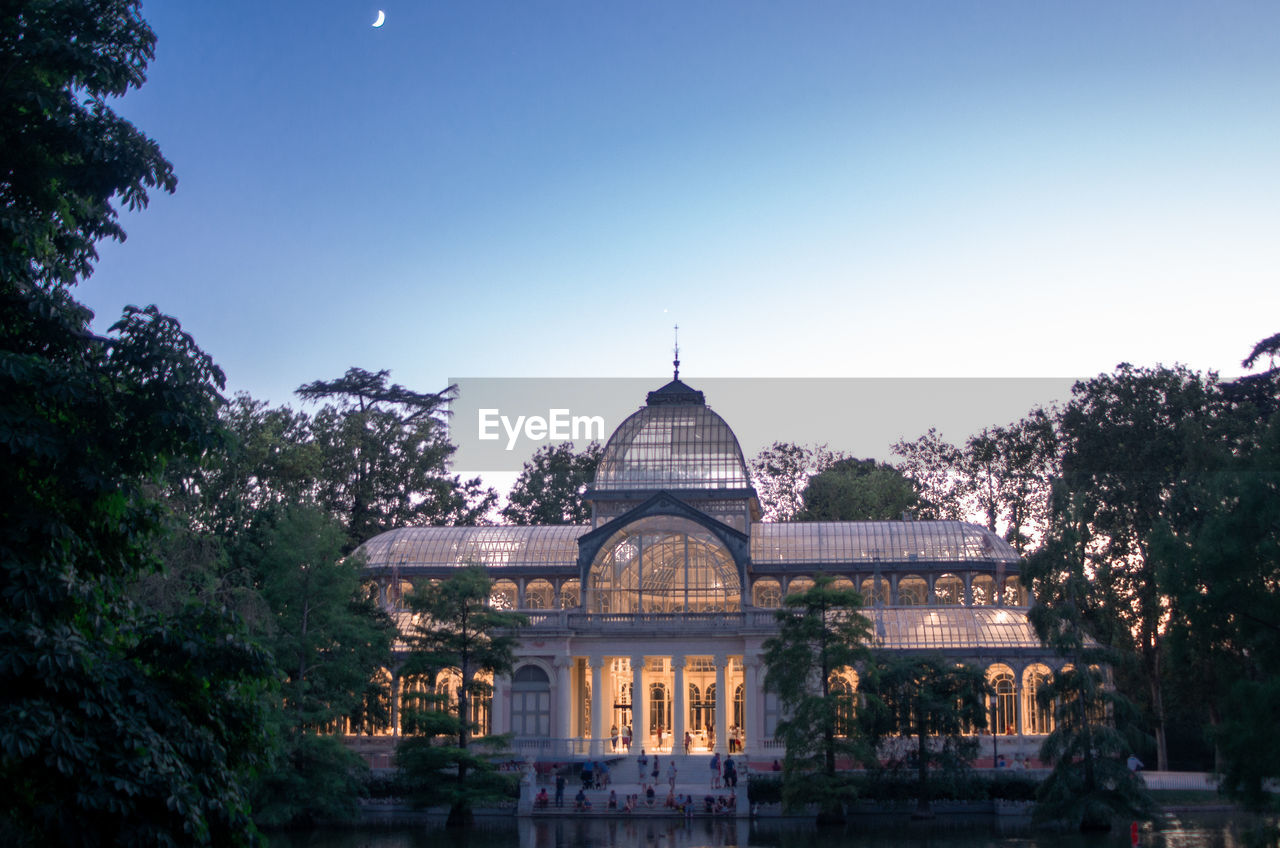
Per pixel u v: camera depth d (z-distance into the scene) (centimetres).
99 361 3150
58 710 2673
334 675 7556
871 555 10750
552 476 16888
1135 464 10256
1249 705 4625
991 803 7912
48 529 2838
